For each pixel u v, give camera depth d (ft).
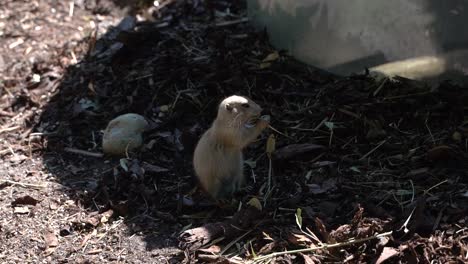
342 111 26.20
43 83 31.30
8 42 34.60
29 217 23.76
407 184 22.94
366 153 24.54
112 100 29.19
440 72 26.35
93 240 22.53
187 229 22.43
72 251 22.15
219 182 23.31
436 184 22.70
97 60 31.83
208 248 21.39
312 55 28.89
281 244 21.12
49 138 28.02
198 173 23.45
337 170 23.90
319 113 26.37
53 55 32.99
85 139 27.63
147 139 26.78
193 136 26.20
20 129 28.84
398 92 26.61
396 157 24.17
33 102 30.17
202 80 28.81
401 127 25.45
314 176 23.85
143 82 29.50
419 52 26.27
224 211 22.99
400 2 25.75
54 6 36.91
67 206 24.08
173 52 30.86
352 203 22.43
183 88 28.76
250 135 22.61
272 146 24.76
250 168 24.75
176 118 27.40
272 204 22.86
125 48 31.30
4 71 32.58
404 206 22.02
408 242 20.16
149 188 24.45
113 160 26.27
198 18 33.50
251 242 21.43
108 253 21.90
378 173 23.59
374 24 26.66
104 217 23.32
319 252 20.59
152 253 21.59
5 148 27.73
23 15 36.42
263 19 30.81
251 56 29.89
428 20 25.55
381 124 25.58
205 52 30.55
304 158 24.68
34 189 25.12
